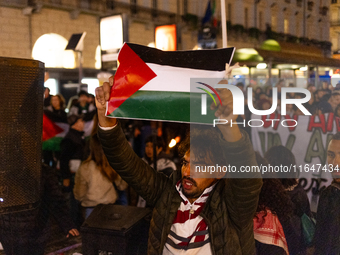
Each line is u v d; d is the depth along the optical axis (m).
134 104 1.63
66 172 4.24
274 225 2.07
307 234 2.29
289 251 2.23
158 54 1.67
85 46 17.20
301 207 2.24
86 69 16.25
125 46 1.66
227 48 1.59
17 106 1.77
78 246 3.58
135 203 3.67
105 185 3.49
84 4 16.59
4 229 2.47
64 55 16.31
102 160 3.51
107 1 17.69
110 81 1.70
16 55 14.70
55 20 15.96
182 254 1.66
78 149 4.31
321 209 2.28
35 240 2.56
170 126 4.09
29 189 1.85
